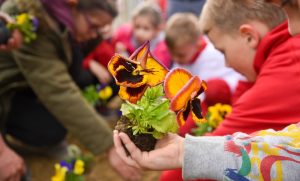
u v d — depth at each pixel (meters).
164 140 0.62
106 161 1.61
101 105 1.87
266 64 0.82
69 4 1.28
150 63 0.61
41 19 1.29
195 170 0.58
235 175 0.56
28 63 1.30
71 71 1.58
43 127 1.55
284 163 0.56
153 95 0.61
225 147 0.58
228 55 0.92
